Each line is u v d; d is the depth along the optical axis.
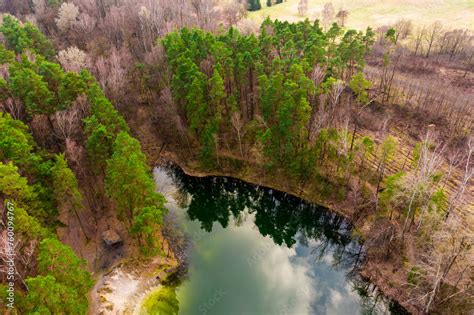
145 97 82.81
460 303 37.75
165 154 72.06
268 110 59.56
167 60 72.31
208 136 62.50
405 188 44.81
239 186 66.44
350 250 54.22
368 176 59.06
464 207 52.38
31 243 34.72
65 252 33.88
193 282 46.75
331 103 64.50
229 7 121.88
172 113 66.06
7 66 65.38
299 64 61.50
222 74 66.12
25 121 56.38
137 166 42.72
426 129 69.19
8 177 35.75
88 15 99.94
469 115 70.62
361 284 47.62
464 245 38.34
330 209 58.50
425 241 42.88
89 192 55.25
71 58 73.50
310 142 59.81
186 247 52.94
